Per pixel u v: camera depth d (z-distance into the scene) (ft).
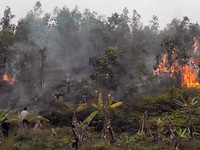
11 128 95.25
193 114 107.14
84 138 82.43
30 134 83.15
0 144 76.18
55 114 120.37
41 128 96.02
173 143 74.18
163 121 90.84
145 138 85.61
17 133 84.53
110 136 85.05
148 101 130.31
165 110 119.55
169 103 123.34
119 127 106.73
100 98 86.94
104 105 85.92
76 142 71.31
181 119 101.55
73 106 108.78
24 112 91.25
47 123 116.06
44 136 82.38
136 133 95.61
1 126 84.74
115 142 82.89
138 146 78.43
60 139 79.97
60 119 118.21
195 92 134.82
